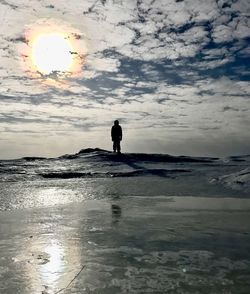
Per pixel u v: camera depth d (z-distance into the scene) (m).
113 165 15.96
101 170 14.04
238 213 5.48
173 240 3.88
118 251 3.50
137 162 17.19
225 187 8.70
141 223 4.76
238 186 8.40
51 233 4.23
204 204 6.39
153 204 6.45
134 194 7.87
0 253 3.44
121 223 4.78
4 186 9.59
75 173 12.62
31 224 4.74
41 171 13.87
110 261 3.20
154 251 3.49
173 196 7.50
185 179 10.86
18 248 3.61
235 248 3.57
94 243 3.78
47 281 2.76
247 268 3.00
